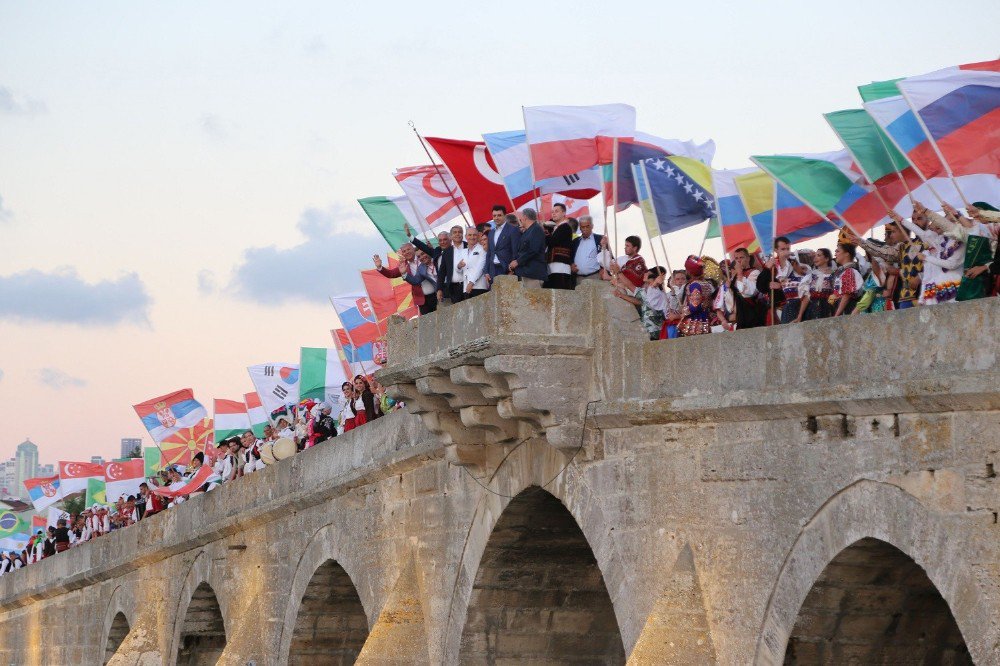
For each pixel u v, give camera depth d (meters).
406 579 36.22
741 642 25.33
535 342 28.58
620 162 30.47
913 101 23.06
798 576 24.31
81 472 86.25
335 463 40.72
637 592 27.77
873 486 22.98
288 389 58.25
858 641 25.02
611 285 28.94
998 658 20.92
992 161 22.89
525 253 29.47
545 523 32.47
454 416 32.44
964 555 21.48
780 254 26.77
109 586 61.72
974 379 21.23
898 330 22.66
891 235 25.27
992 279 22.58
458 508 34.25
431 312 32.03
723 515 25.86
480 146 33.69
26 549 87.44
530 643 34.12
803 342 24.27
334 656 43.62
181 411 68.12
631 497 28.03
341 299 46.34
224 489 48.94
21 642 73.75
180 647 53.50
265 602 45.47
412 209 38.97
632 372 27.91
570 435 28.88
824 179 26.41
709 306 28.11
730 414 25.56
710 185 30.12
